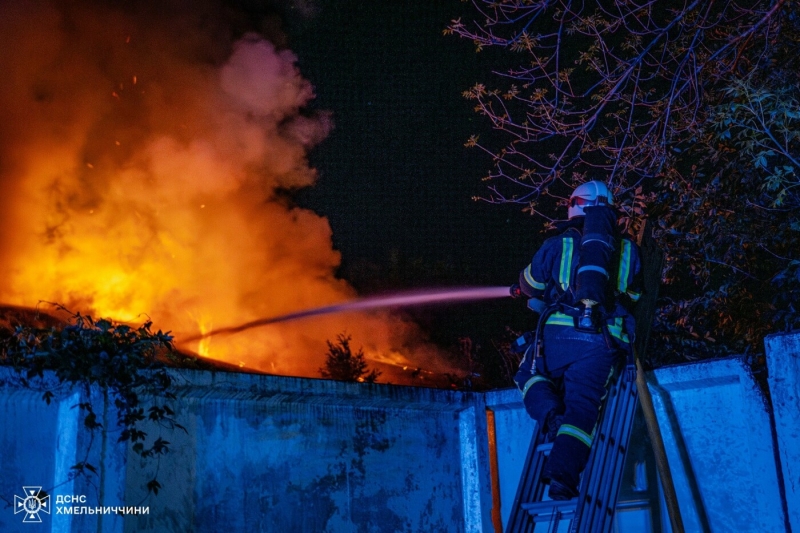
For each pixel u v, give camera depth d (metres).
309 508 3.86
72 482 3.08
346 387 4.01
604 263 3.38
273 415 3.85
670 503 3.33
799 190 5.67
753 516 3.59
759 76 5.88
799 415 3.30
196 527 3.47
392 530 4.14
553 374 3.55
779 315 5.44
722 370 3.70
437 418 4.49
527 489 3.50
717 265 6.11
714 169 6.20
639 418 3.98
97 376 3.17
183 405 3.56
